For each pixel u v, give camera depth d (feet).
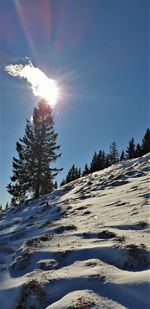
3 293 18.06
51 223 34.09
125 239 21.76
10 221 53.78
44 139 127.54
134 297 14.61
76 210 39.42
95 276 16.78
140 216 27.43
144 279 15.58
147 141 191.83
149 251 18.88
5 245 29.27
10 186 125.80
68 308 14.43
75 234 25.48
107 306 14.25
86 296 15.11
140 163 72.02
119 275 16.57
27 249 23.61
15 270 21.17
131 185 47.34
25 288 17.02
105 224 27.14
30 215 52.90
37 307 15.97
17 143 127.24
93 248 20.62
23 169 124.77
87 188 60.13
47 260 20.74
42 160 125.29
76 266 18.95
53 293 16.56
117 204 35.63
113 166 90.48
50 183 124.98
